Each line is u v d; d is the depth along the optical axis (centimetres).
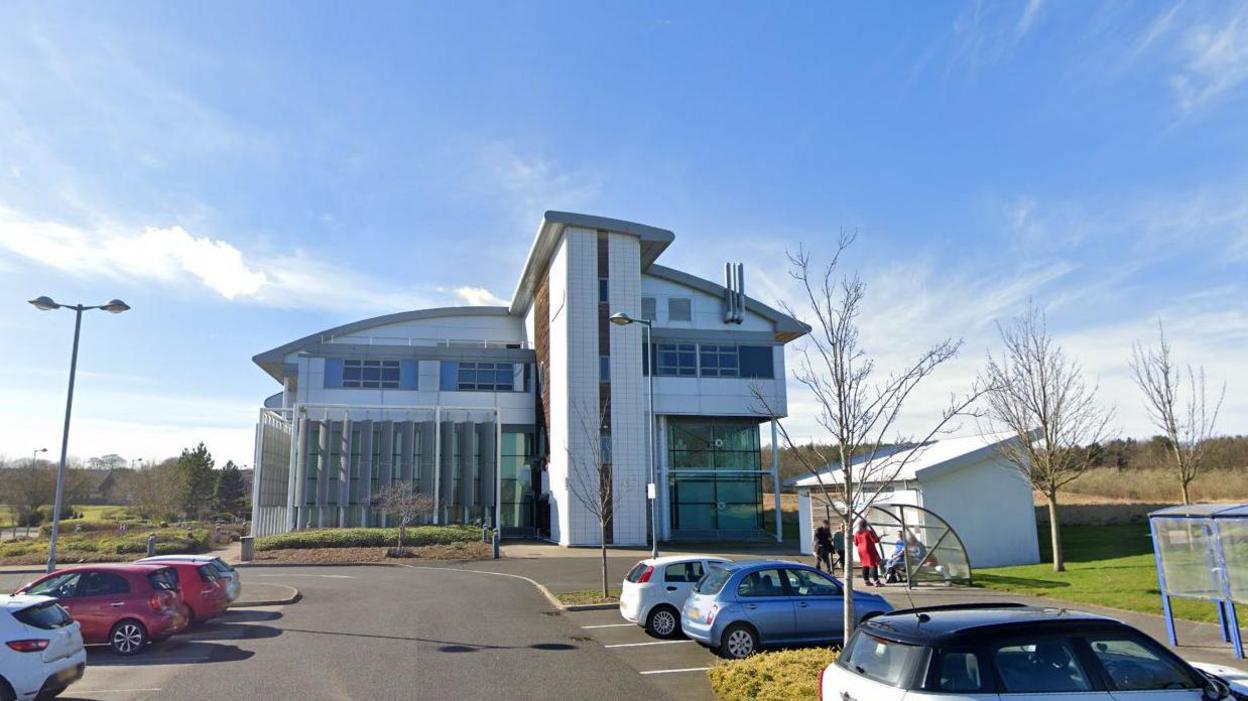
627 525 3738
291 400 4972
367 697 973
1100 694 554
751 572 1190
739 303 4672
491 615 1650
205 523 5806
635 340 3984
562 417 3850
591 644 1314
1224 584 1119
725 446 4328
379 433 4025
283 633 1448
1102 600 1580
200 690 1020
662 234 4078
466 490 4041
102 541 3291
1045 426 2102
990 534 2455
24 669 874
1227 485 3831
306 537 3262
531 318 4762
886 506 2345
